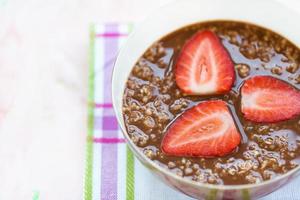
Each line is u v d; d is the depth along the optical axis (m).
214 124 0.28
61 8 0.35
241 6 0.30
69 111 0.32
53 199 0.30
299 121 0.28
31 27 0.35
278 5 0.30
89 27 0.34
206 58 0.30
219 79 0.29
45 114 0.32
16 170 0.31
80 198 0.30
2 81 0.33
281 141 0.28
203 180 0.27
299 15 0.30
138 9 0.35
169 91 0.29
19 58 0.34
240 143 0.28
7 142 0.32
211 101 0.28
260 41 0.30
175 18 0.30
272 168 0.27
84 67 0.34
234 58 0.30
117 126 0.31
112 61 0.33
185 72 0.29
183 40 0.30
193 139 0.28
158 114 0.29
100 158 0.31
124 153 0.31
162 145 0.28
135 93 0.29
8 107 0.33
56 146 0.32
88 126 0.31
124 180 0.30
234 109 0.29
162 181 0.28
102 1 0.35
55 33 0.35
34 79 0.33
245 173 0.27
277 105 0.28
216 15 0.31
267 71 0.29
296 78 0.29
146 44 0.30
